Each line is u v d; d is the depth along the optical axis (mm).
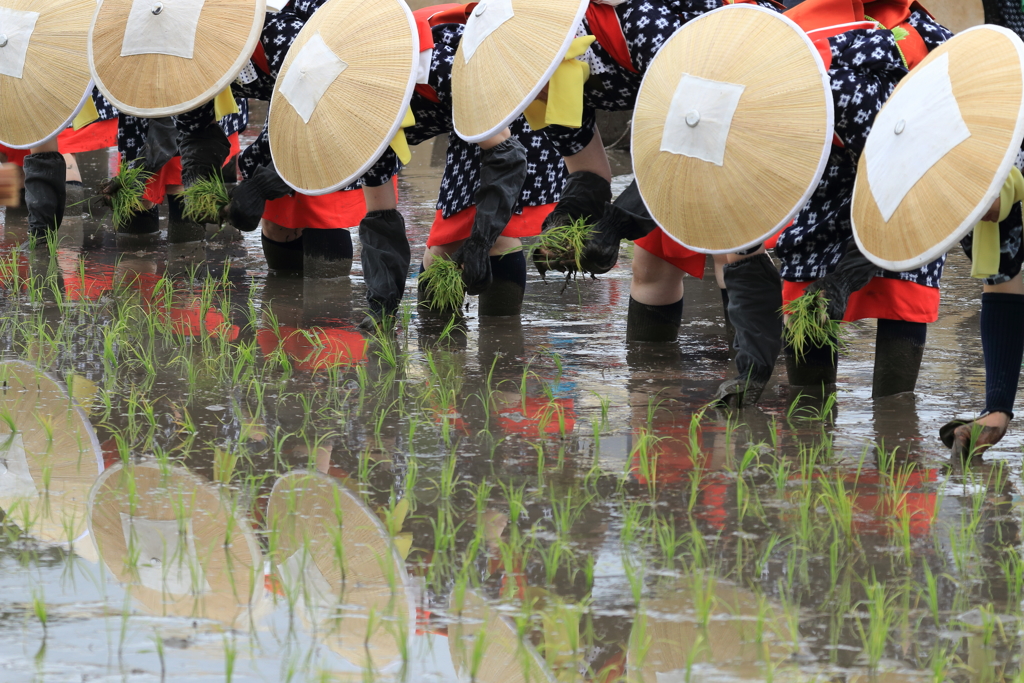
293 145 17188
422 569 10250
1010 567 10156
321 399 15156
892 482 12117
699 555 10461
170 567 10188
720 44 14055
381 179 18016
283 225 22016
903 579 9977
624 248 26328
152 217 25875
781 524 11141
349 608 9523
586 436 13781
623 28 15594
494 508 11609
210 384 15703
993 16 16641
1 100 21750
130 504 11367
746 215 13883
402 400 15125
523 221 19312
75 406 14703
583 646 8938
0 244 24562
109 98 19297
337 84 16859
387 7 17078
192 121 20766
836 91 14016
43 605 9445
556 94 15742
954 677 8430
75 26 21422
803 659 8680
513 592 9812
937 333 18750
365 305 20266
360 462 12844
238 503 11633
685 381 16109
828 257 15000
